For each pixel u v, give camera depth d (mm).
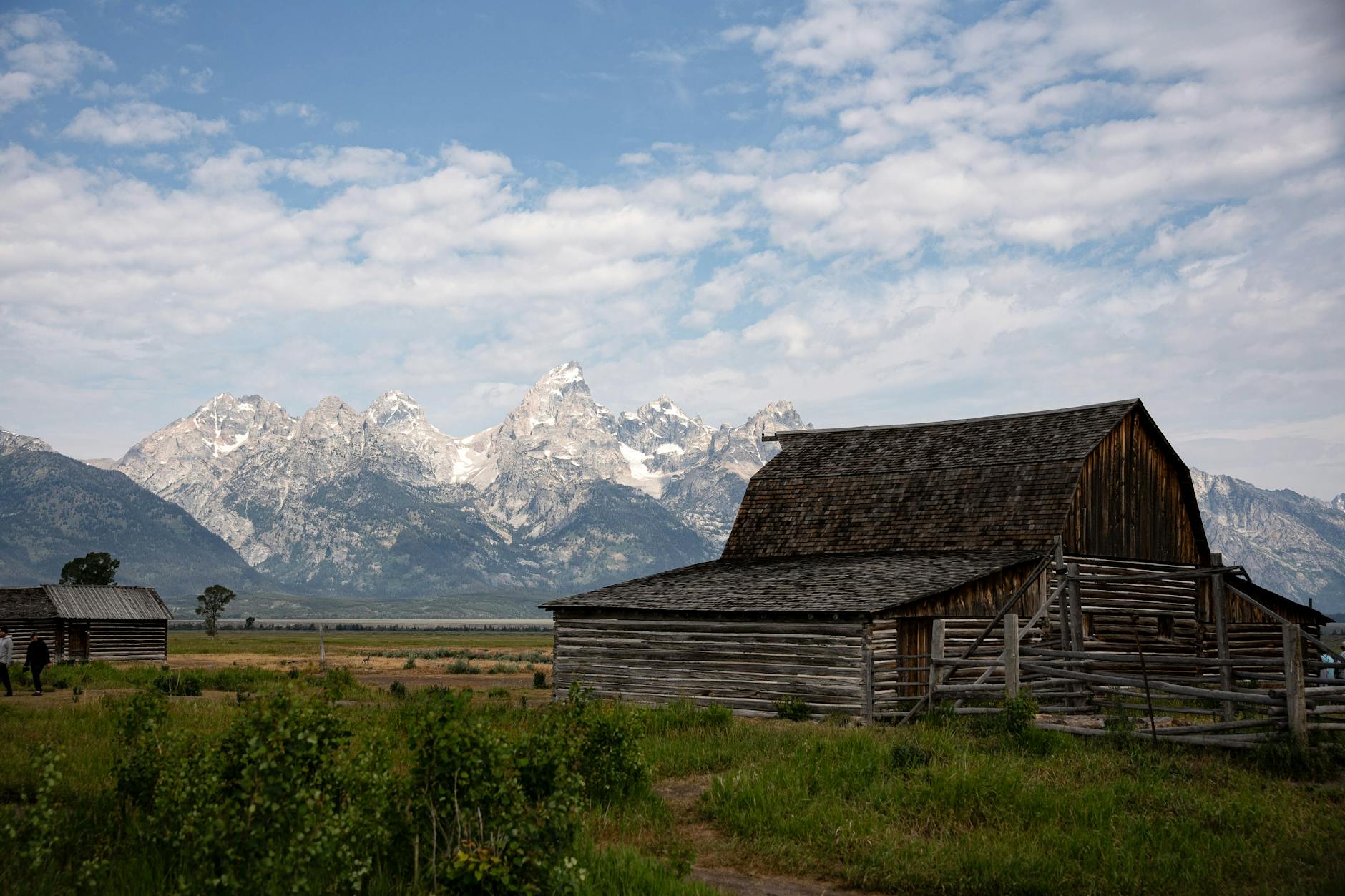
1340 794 15617
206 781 10602
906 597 27328
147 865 10508
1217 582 23547
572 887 9703
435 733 10773
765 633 29281
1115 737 19984
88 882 10148
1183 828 13156
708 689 30109
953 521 35719
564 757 12250
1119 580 25531
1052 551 31891
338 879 9750
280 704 10766
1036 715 22766
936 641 26406
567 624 33906
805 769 16453
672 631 31281
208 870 9680
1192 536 39281
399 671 61906
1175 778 16266
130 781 12625
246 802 9891
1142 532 36719
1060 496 33844
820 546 38094
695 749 19422
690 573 36656
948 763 17047
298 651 97750
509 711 25109
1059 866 11633
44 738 20344
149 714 13375
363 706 29203
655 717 23906
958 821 13883
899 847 12484
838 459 41969
